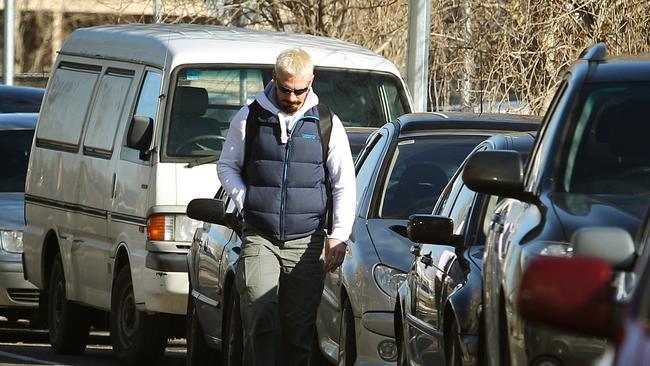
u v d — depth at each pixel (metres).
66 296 27.81
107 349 29.67
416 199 19.78
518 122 20.48
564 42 32.03
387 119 27.25
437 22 35.88
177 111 24.97
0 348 28.70
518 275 10.98
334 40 28.48
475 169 12.20
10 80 50.06
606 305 6.77
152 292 24.30
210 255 22.06
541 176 12.13
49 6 72.81
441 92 35.78
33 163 29.78
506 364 11.53
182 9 41.59
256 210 16.56
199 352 22.98
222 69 25.48
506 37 32.62
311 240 16.64
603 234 7.77
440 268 15.23
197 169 24.58
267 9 41.34
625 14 31.64
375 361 18.23
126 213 25.47
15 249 30.61
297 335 16.83
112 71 27.25
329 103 27.00
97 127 27.22
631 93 12.73
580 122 12.51
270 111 16.56
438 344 14.93
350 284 18.69
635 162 12.08
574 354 10.13
